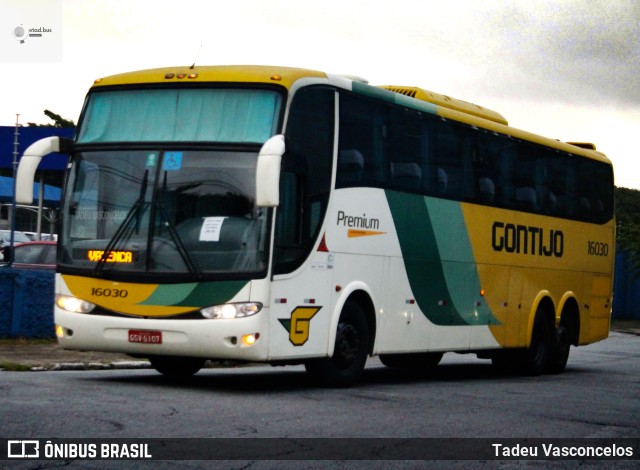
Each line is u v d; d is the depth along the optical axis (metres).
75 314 12.78
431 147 16.06
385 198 14.77
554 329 20.05
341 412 11.19
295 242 12.82
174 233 12.49
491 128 17.88
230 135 12.63
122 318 12.53
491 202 17.77
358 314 14.24
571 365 23.23
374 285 14.54
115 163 12.93
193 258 12.37
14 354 17.11
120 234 12.69
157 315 12.39
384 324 14.84
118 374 15.12
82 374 14.78
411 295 15.48
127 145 12.94
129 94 13.20
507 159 18.39
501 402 13.21
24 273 19.67
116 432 9.02
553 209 20.02
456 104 17.47
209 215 12.45
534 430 10.59
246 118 12.66
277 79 12.73
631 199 82.44
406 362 19.78
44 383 12.70
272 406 11.42
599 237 22.05
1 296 19.44
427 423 10.64
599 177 22.14
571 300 20.73
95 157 13.06
